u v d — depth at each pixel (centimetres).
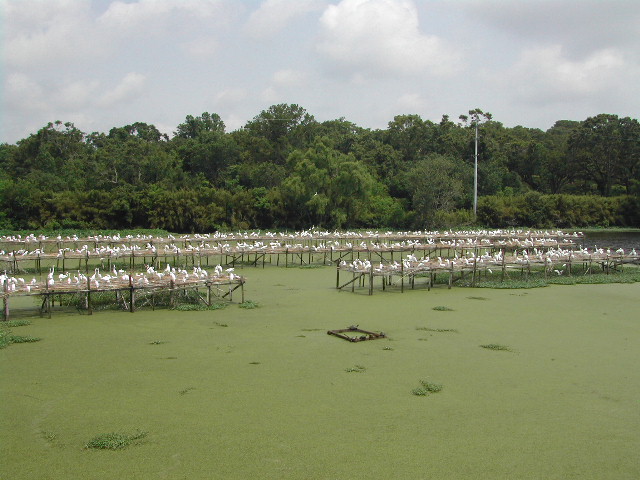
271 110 13538
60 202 9200
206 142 12356
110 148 11488
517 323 3266
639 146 12281
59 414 1856
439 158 10906
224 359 2486
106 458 1555
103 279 3562
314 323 3231
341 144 13775
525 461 1548
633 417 1862
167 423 1784
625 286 4725
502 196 12038
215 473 1474
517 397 2034
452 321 3306
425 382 2183
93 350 2623
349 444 1641
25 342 2758
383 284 4497
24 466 1511
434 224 10631
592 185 13825
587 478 1460
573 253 5606
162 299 3859
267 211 10494
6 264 5684
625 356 2589
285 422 1794
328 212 10112
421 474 1473
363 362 2448
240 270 5806
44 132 11975
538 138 15425
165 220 9706
